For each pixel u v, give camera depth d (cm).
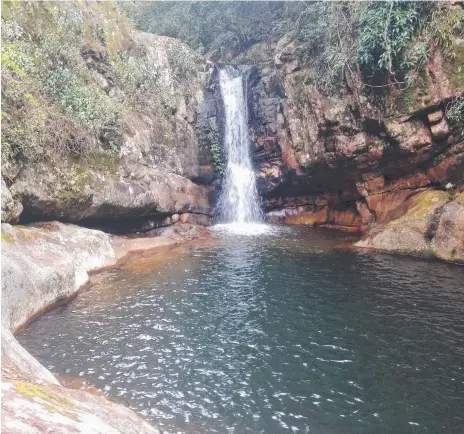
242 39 2011
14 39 963
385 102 1217
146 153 1370
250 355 583
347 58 1264
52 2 1141
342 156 1377
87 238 998
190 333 651
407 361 562
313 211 1702
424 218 1113
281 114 1606
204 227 1562
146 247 1190
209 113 1736
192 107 1698
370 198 1438
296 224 1688
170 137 1526
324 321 694
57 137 993
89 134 1103
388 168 1341
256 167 1739
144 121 1417
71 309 737
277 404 472
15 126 882
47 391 337
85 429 273
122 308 748
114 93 1326
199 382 514
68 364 547
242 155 1780
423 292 816
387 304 760
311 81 1446
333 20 1300
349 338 632
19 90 895
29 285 678
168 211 1395
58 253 848
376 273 948
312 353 588
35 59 1006
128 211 1216
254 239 1364
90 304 763
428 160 1241
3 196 812
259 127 1689
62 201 991
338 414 455
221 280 914
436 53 1098
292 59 1524
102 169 1134
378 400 480
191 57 1736
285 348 604
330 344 614
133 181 1244
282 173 1653
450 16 1062
